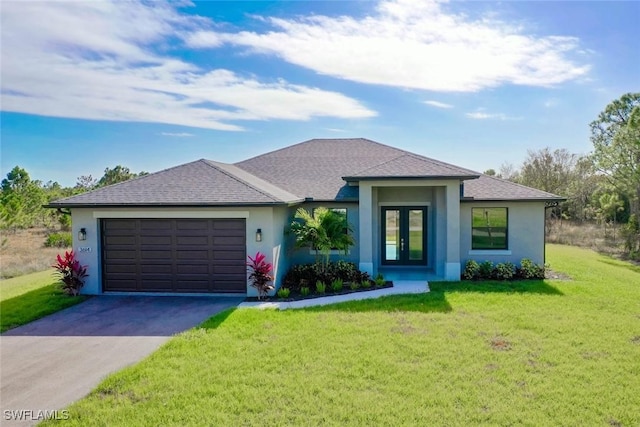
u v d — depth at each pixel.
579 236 35.34
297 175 21.75
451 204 17.47
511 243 18.77
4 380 8.26
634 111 29.31
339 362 8.68
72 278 15.40
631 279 18.02
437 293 14.98
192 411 6.79
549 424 6.29
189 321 12.10
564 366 8.38
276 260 15.88
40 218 36.34
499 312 12.34
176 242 15.66
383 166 18.11
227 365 8.59
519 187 19.56
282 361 8.76
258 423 6.42
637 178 29.48
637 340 9.89
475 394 7.24
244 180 16.89
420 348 9.40
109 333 11.11
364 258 17.69
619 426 6.25
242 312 12.75
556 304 13.26
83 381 8.17
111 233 15.84
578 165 41.19
